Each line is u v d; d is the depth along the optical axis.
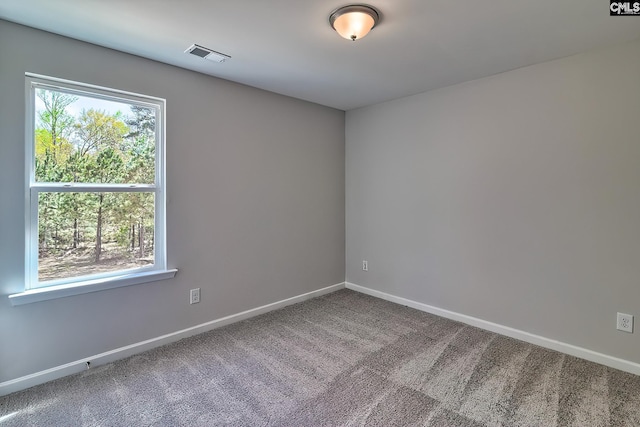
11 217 1.96
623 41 2.16
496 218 2.82
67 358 2.17
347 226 4.12
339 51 2.31
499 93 2.76
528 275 2.66
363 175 3.90
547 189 2.54
